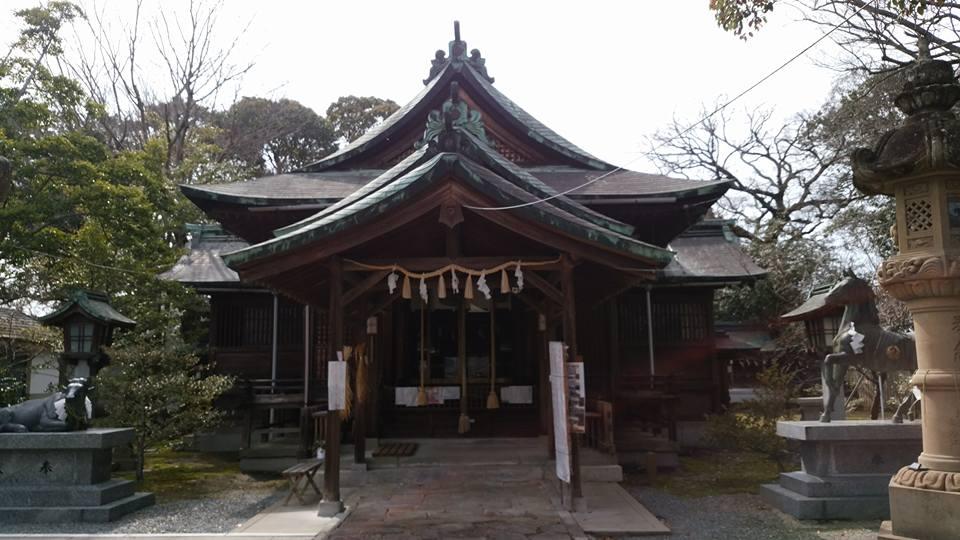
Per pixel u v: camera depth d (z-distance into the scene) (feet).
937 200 18.66
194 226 58.44
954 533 17.21
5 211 39.65
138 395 36.09
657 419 45.96
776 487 30.78
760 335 84.58
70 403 30.50
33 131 46.85
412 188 26.07
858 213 71.56
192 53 87.56
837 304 29.81
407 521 25.72
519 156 51.34
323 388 48.78
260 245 25.77
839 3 38.45
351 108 132.77
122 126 88.28
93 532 26.27
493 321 38.91
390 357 46.39
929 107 19.39
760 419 37.42
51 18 56.65
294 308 50.62
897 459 27.99
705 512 29.04
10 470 29.22
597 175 49.42
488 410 44.73
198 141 91.66
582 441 40.88
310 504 29.40
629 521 25.67
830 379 29.12
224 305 50.90
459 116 33.53
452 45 52.24
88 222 43.68
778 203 107.34
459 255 29.91
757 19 30.48
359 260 28.58
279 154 127.24
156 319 47.14
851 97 61.67
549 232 26.86
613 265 27.09
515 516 26.37
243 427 48.67
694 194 42.63
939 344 18.49
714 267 50.57
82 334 39.40
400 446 39.34
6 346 53.16
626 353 49.85
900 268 18.93
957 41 34.78
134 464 42.78
